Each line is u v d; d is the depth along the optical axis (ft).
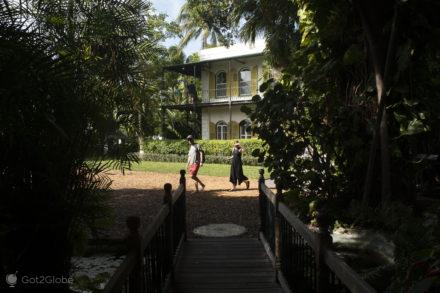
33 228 8.63
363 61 15.81
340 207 16.02
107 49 14.40
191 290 13.05
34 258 8.84
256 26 51.49
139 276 7.52
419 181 17.85
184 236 18.95
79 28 13.16
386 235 12.24
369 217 13.32
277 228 13.51
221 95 91.35
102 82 12.51
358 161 15.97
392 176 15.60
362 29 16.10
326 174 17.22
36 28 9.71
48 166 8.25
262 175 19.29
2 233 7.80
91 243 17.39
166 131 93.81
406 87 14.43
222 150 75.66
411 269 6.45
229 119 90.07
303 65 18.30
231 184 41.70
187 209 28.73
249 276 14.26
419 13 13.64
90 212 9.80
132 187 40.34
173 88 105.09
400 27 14.20
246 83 88.12
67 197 9.09
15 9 8.94
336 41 17.42
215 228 23.06
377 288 8.91
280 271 13.24
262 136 17.65
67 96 8.59
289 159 17.38
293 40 49.34
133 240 7.43
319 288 7.30
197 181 36.19
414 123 14.78
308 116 17.48
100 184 10.93
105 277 12.28
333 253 6.91
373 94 15.66
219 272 14.74
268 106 17.40
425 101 14.89
